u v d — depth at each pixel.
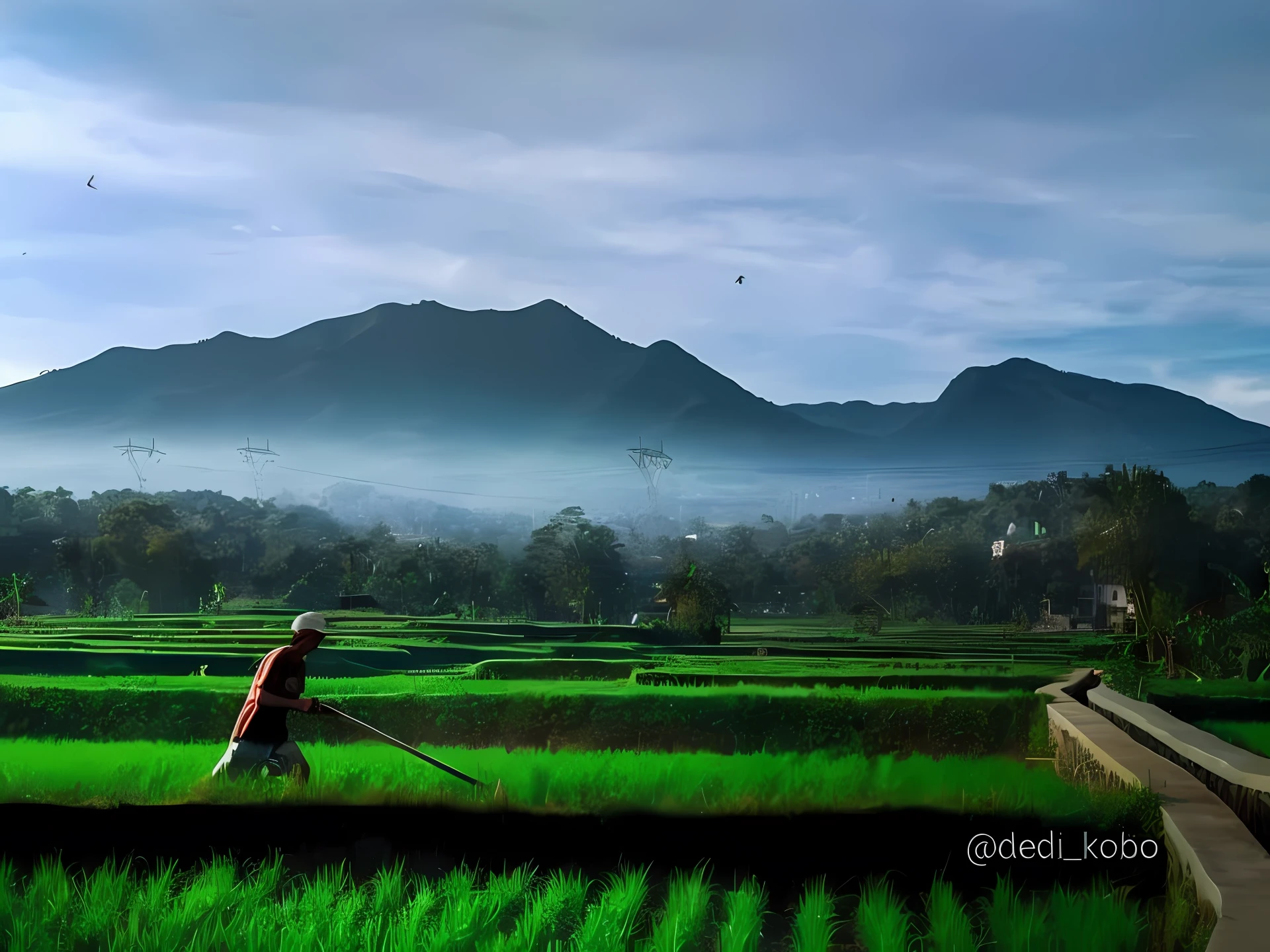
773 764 13.11
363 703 23.70
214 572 150.25
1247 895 6.45
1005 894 7.77
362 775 11.02
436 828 9.12
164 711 24.11
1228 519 121.56
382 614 104.62
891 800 9.41
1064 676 30.28
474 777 10.96
